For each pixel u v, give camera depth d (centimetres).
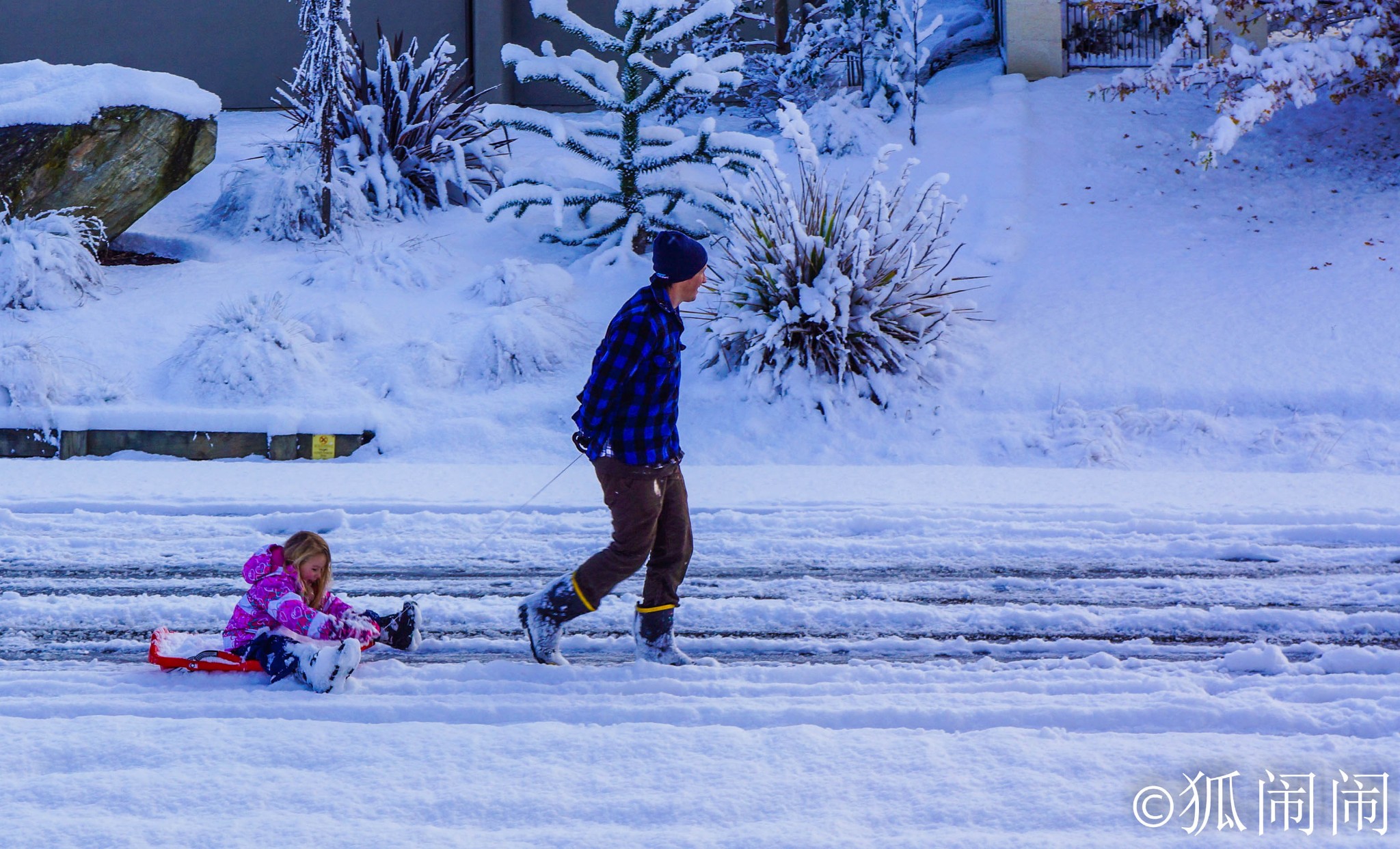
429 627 786
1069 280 1945
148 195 2078
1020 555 966
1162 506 1105
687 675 669
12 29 3194
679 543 688
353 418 1562
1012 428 1582
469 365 1741
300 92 2267
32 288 1816
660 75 2055
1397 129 2408
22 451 1541
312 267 2044
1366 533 1001
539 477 1281
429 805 462
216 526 1063
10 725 546
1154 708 575
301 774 492
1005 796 471
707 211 2156
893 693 630
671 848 426
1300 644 745
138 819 447
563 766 502
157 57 3228
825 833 438
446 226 2331
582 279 2030
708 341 1756
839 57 2859
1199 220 2131
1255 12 2655
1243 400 1587
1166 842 431
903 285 1717
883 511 1100
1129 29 2848
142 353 1741
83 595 856
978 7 3684
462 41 3200
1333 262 1886
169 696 615
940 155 2441
